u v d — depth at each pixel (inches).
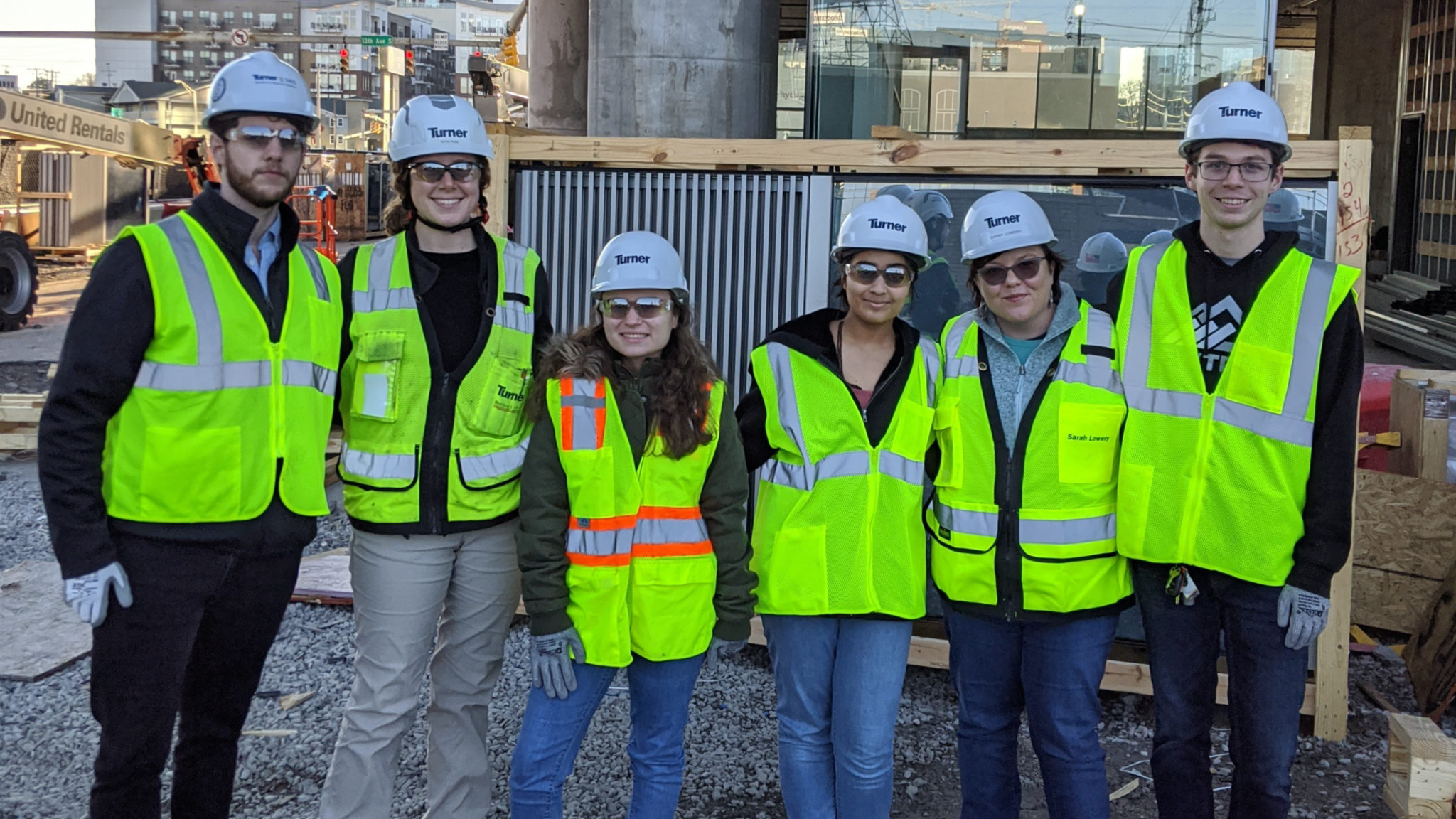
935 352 117.4
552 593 107.1
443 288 116.6
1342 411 106.3
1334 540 105.7
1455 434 201.0
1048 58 267.4
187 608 102.3
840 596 110.7
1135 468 112.8
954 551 114.7
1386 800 128.3
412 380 114.0
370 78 5128.0
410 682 115.6
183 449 100.3
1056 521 111.3
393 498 113.3
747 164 173.6
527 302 119.3
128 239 99.6
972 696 117.4
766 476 117.5
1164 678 113.6
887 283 109.8
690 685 112.3
